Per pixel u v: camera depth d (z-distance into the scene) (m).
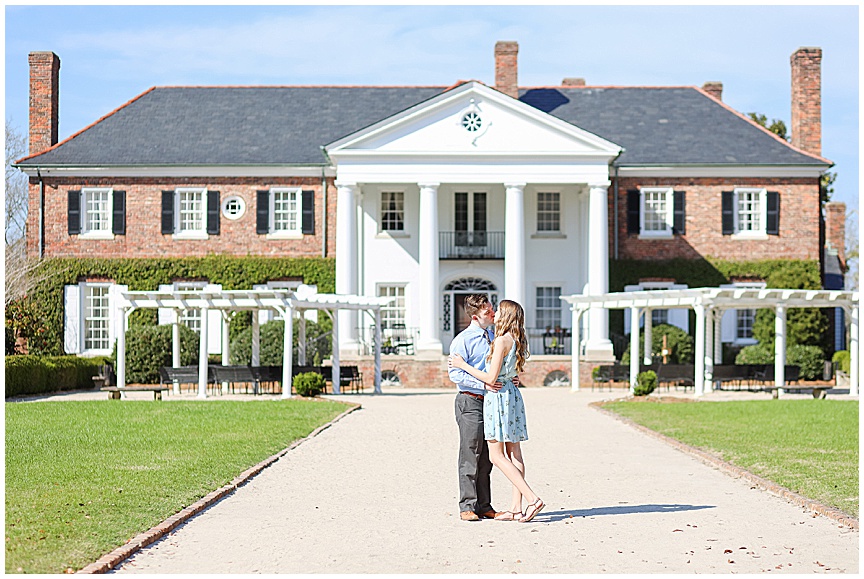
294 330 37.09
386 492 13.02
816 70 43.75
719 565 9.01
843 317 54.69
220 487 13.05
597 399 29.89
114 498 11.77
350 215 38.84
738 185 41.97
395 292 41.03
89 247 41.19
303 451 17.16
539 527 10.71
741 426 20.16
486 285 41.28
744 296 29.02
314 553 9.50
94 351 40.91
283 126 43.50
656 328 38.47
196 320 41.31
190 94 45.44
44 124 42.91
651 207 41.94
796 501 12.10
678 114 44.72
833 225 53.66
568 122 41.06
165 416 21.89
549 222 41.69
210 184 41.22
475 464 11.09
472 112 38.91
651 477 14.29
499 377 11.06
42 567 8.63
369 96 45.66
